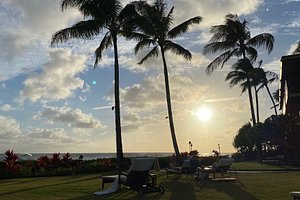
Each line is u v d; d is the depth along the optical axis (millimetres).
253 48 35469
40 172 21672
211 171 16266
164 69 29672
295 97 21875
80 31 24406
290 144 28703
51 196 11250
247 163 32438
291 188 12008
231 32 35031
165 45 29812
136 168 11211
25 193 12086
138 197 10789
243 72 37844
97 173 23328
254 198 9859
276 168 23688
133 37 28875
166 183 14820
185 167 16391
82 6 24312
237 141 47125
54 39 24391
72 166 23141
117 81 24688
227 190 11930
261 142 34219
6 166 20672
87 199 10477
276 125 29672
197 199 10023
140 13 28031
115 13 24938
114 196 11094
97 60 26969
